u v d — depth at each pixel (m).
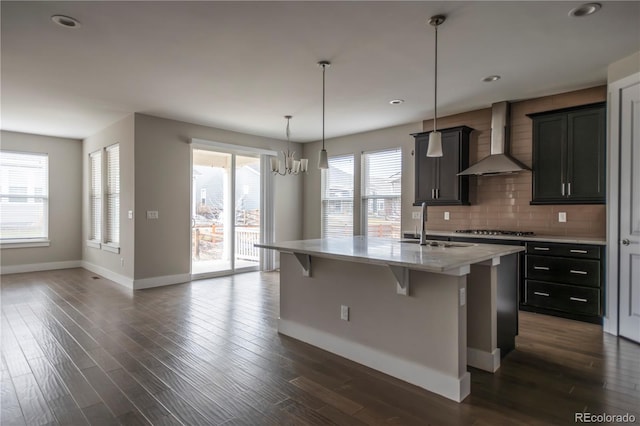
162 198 5.47
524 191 4.57
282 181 7.07
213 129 6.05
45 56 3.24
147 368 2.67
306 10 2.49
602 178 3.86
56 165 6.88
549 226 4.37
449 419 2.03
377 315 2.67
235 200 6.54
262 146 6.73
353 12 2.51
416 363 2.44
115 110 5.02
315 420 2.02
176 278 5.64
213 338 3.29
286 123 5.73
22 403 2.18
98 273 6.36
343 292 2.90
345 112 5.07
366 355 2.73
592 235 4.05
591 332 3.46
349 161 6.57
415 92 4.21
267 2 2.38
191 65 3.44
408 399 2.25
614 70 3.39
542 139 4.27
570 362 2.78
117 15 2.55
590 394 2.30
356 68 3.51
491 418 2.04
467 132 4.95
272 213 6.83
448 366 2.28
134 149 5.18
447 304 2.29
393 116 5.27
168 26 2.71
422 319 2.41
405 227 5.74
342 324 2.90
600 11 2.49
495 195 4.82
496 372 2.61
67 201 7.01
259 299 4.69
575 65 3.44
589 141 3.94
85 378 2.51
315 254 2.59
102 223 6.21
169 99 4.50
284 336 3.35
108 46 3.04
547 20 2.62
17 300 4.60
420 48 3.08
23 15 2.54
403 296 2.51
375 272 2.68
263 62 3.37
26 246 6.57
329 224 6.91
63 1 2.37
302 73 3.64
